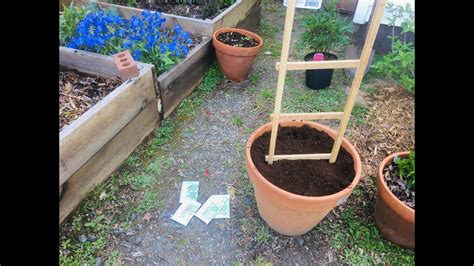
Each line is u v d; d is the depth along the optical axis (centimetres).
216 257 160
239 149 219
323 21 265
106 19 237
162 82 217
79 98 198
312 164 156
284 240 168
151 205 180
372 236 170
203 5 326
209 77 280
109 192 183
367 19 268
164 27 279
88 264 153
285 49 118
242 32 291
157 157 208
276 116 138
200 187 193
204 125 237
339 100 266
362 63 125
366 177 201
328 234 171
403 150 221
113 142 185
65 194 159
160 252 161
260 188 144
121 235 166
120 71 184
